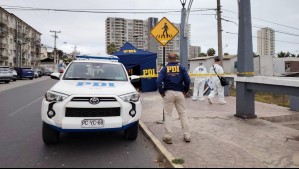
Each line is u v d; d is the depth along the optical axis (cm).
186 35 1302
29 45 8206
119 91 528
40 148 529
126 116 517
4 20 6244
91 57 1005
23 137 609
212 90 1118
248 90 800
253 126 705
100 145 552
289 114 885
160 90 557
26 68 3500
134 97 544
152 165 448
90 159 472
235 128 680
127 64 1516
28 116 874
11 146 541
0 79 2578
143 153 507
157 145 528
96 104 493
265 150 516
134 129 568
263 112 925
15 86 2272
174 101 564
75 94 493
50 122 496
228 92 1409
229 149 512
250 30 809
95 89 519
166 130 546
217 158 463
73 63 670
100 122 495
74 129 487
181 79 562
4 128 699
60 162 457
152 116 824
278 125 723
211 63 4628
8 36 6606
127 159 475
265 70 4641
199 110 938
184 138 560
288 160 465
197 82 1205
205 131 648
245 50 803
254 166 432
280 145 548
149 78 1539
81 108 493
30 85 2392
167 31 776
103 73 643
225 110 943
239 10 827
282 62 5172
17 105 1125
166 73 561
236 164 438
